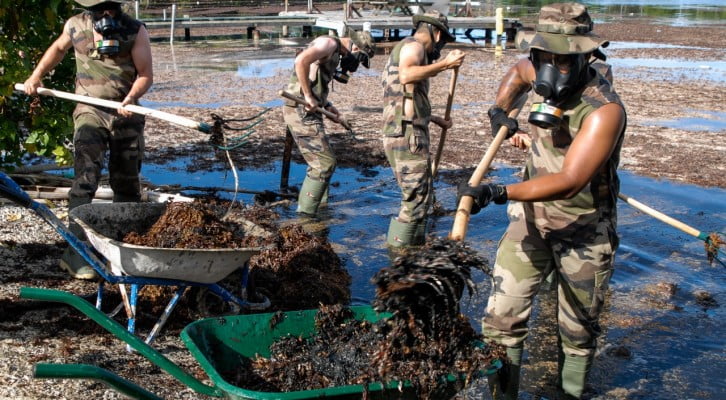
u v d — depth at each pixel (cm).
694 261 745
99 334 529
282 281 609
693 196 947
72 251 620
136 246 462
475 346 398
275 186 952
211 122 1248
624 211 891
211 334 419
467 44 2798
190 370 493
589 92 434
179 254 470
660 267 726
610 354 556
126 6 654
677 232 824
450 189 958
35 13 738
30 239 691
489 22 2830
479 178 447
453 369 378
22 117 766
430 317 381
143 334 535
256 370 423
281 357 434
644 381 521
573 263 466
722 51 2548
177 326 553
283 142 1173
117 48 609
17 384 455
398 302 377
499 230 815
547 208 464
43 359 487
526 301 481
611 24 3538
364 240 771
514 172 1041
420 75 707
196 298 559
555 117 430
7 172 804
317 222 824
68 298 366
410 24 2694
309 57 809
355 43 851
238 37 2934
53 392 452
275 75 1855
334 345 438
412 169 734
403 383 366
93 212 548
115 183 654
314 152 828
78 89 632
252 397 342
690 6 4844
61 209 773
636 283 688
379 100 1529
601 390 508
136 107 588
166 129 1216
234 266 502
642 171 1052
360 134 1231
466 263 379
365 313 455
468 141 1206
